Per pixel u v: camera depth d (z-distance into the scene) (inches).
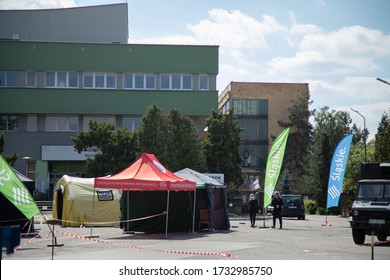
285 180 2994.6
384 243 856.3
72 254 666.2
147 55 2139.5
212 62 2156.7
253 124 3676.2
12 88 2079.2
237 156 1898.4
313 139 3221.0
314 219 1801.2
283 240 878.4
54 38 2322.8
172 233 1030.4
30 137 2089.1
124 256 639.8
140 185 919.7
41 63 2102.6
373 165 909.8
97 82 2127.2
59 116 2132.1
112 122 2142.0
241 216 1948.8
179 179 973.2
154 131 1766.7
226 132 1891.0
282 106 3700.8
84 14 2340.1
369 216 832.9
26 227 958.4
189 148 1763.0
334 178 1229.1
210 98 2137.1
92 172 1771.7
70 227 1213.1
